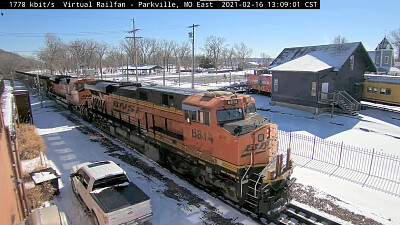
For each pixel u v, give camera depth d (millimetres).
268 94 39875
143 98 16141
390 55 59125
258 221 9984
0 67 75938
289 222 9773
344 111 27469
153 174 14055
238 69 105688
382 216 10016
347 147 17562
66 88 30828
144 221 9484
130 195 9523
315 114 27047
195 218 10273
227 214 10492
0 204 5375
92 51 113625
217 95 11586
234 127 10391
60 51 103562
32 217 8070
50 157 16516
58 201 11562
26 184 12555
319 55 30219
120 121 19328
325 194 11617
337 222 9578
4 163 7195
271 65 40688
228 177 11039
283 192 10352
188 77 74875
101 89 21469
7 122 12789
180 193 12086
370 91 31906
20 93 23297
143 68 91188
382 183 12570
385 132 21031
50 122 25828
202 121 11602
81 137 20688
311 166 14734
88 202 9906
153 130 15352
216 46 122312
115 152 17406
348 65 28344
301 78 28375
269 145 11156
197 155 12258
